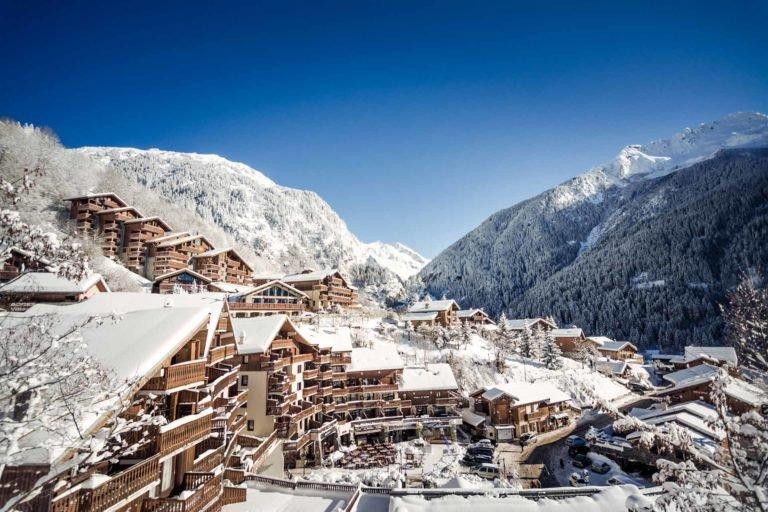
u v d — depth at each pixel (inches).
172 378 681.6
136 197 4584.2
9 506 332.5
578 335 4726.9
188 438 716.7
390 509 913.5
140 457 635.5
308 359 1873.8
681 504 309.0
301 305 3016.7
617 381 3582.7
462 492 971.9
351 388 2095.2
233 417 1215.6
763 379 475.8
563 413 2534.5
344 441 1942.7
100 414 454.6
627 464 1759.4
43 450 439.2
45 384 367.6
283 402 1531.7
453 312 4658.0
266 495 1105.4
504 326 4458.7
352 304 4242.1
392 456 1786.4
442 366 2444.6
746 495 326.3
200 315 754.8
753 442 319.6
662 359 4347.9
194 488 743.1
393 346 2608.3
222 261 3695.9
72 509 480.4
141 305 987.3
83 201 3208.7
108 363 587.8
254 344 1510.8
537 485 1633.9
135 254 3341.5
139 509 642.2
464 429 2379.4
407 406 2159.2
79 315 727.7
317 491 1108.5
